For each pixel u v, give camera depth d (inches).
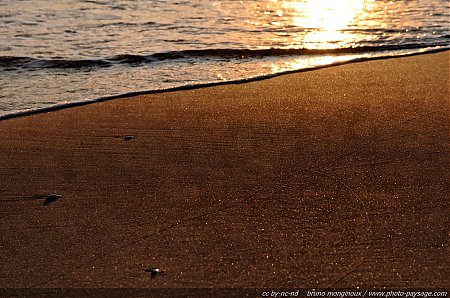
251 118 185.6
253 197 136.2
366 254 114.9
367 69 245.4
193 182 143.9
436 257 113.7
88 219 128.5
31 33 313.9
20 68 254.5
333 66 252.1
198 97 208.2
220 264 112.7
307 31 327.9
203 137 171.0
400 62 257.4
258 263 113.0
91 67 256.7
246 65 260.8
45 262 114.2
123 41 299.7
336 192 137.4
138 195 138.4
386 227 123.3
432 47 291.1
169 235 122.1
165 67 257.0
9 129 179.6
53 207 133.8
